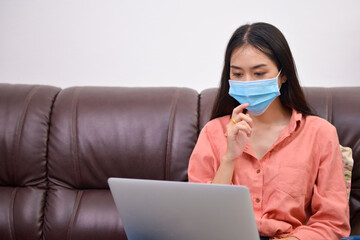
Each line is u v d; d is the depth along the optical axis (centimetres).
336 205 145
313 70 217
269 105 161
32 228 188
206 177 164
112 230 184
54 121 197
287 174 152
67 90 205
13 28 234
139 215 123
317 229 143
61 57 232
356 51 213
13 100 200
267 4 218
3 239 189
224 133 167
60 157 193
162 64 228
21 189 195
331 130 155
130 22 228
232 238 115
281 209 149
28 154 194
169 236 122
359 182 175
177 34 226
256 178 155
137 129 191
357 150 174
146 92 199
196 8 224
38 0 231
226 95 169
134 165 190
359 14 211
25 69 235
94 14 229
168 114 191
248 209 108
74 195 193
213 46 224
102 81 232
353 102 180
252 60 151
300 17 216
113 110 195
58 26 231
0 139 195
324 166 152
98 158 192
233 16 221
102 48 230
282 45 154
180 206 115
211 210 112
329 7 213
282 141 157
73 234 186
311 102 182
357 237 137
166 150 188
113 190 122
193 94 198
